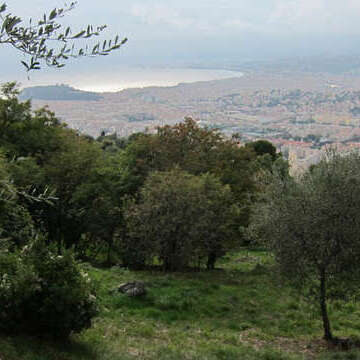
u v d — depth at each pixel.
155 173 19.91
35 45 4.84
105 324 11.65
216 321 13.73
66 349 8.50
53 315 8.47
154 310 13.59
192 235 18.36
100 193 23.47
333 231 11.40
